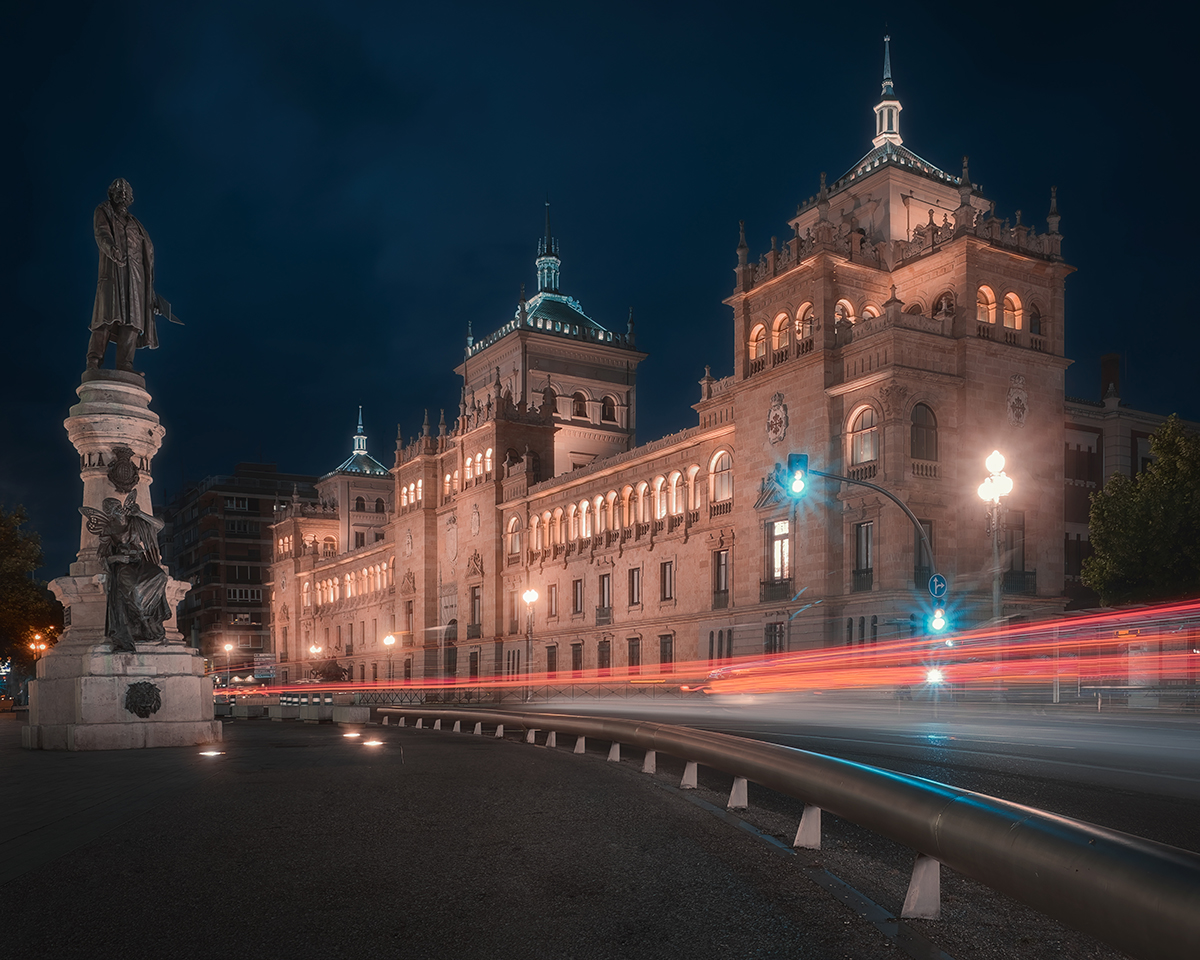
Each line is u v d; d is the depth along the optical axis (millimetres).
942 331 45281
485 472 78938
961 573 43594
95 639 20359
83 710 19438
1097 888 4078
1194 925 3498
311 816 10328
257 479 144125
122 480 21078
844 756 16984
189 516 152500
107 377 21469
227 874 7477
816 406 46125
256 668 125438
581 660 65875
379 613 96000
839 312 48375
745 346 51531
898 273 49406
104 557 20078
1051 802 11180
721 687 50031
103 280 21766
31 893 6906
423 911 6367
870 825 6863
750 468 50125
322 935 5824
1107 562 39562
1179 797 11664
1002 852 4891
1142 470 56344
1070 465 54250
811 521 45625
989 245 46625
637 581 61250
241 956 5430
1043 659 44375
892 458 42500
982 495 30656
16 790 12680
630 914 6277
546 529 72000
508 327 86125
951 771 14383
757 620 48750
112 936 5832
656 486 60281
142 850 8438
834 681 43375
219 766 15984
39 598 51469
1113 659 42938
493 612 76000
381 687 88375
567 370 85562
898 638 40938
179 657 20531
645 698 54719
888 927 5992
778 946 5566
